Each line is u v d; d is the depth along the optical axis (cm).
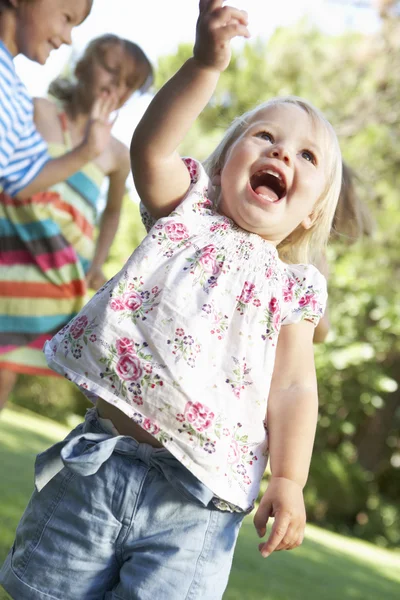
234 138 215
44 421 1273
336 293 1120
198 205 203
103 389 184
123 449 184
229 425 184
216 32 185
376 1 1048
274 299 196
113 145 394
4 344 358
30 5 277
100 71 377
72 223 370
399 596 487
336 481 1136
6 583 193
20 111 290
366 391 1153
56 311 366
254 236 202
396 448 1262
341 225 285
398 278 1091
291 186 201
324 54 1054
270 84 1086
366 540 1126
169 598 180
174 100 191
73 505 187
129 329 186
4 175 304
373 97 1027
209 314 188
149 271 192
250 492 186
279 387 194
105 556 185
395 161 1005
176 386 181
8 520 331
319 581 445
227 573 190
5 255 361
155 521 182
